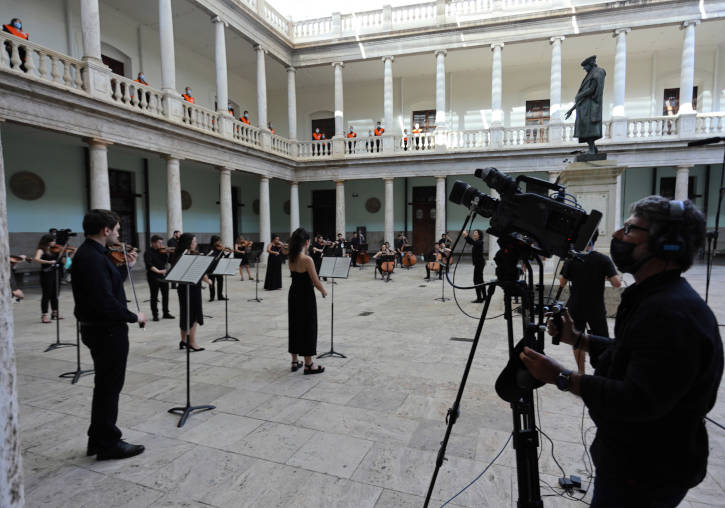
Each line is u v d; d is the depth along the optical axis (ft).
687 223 3.89
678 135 56.29
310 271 14.29
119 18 51.24
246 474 8.64
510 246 5.62
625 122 57.16
